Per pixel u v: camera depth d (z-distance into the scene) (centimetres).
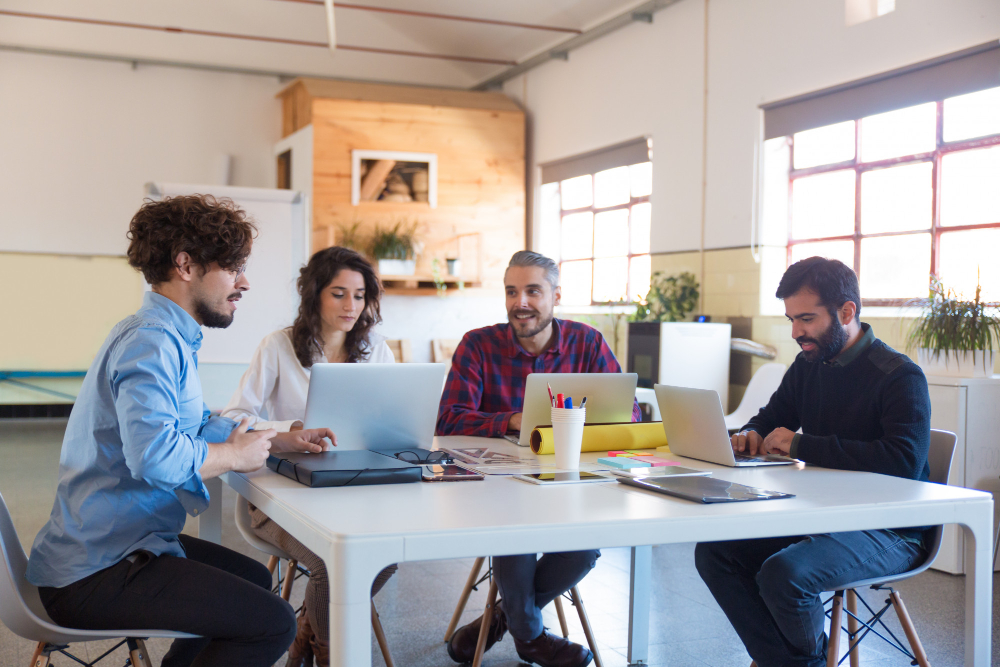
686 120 542
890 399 191
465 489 154
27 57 686
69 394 708
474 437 232
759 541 187
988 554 159
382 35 741
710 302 522
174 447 140
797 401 221
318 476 153
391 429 187
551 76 696
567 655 219
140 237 152
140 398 138
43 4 672
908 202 423
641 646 233
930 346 348
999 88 364
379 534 117
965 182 395
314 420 179
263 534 202
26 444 587
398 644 245
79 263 707
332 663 117
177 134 731
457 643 232
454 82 792
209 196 159
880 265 439
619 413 216
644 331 490
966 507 156
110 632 138
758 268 487
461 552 121
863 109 425
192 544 172
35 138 691
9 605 133
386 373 181
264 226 515
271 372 239
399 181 687
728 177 507
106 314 716
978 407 329
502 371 256
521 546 124
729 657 238
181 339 150
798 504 144
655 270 572
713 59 519
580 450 194
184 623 138
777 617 164
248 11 711
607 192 643
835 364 205
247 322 509
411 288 694
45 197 696
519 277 247
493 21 661
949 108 401
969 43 371
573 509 137
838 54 435
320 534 122
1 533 137
